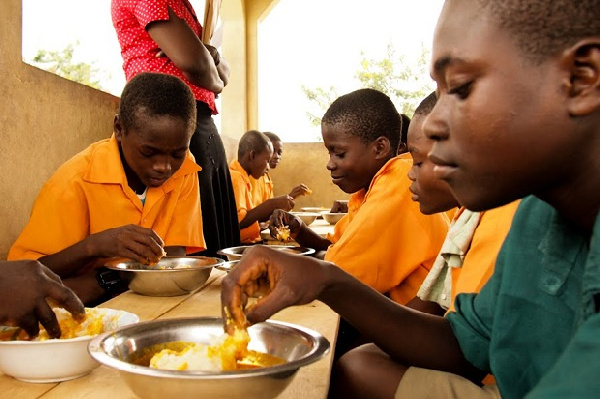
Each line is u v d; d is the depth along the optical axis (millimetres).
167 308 1586
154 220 2432
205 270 1779
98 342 927
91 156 2305
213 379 782
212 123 3459
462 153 693
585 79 623
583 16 607
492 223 1407
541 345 915
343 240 2109
